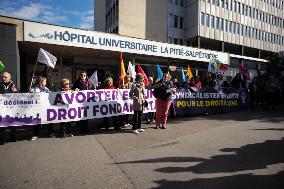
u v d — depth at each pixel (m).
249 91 15.01
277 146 6.71
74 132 8.62
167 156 5.97
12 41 13.79
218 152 6.25
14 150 6.48
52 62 8.48
